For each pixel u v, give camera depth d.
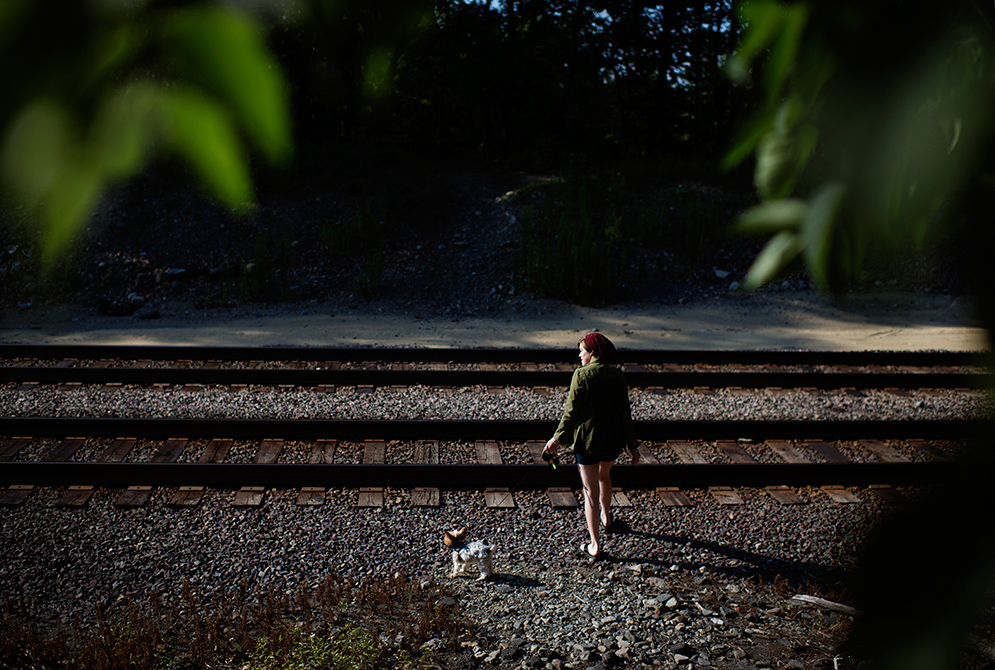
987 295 0.63
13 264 15.29
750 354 10.94
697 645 4.43
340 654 4.15
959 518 0.68
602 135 25.00
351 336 12.91
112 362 10.17
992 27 0.65
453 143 23.81
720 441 7.82
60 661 4.16
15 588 4.97
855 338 13.08
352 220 17.33
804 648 4.39
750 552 5.71
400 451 7.29
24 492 6.21
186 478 6.46
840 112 0.68
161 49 0.40
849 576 0.75
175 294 15.37
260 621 4.56
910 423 7.91
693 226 16.98
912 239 0.67
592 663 4.25
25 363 10.01
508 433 7.69
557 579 5.28
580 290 15.45
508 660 4.27
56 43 0.38
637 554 5.68
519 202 18.88
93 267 15.67
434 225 18.09
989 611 0.68
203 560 5.37
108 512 6.00
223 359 10.45
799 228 0.66
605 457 5.64
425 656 4.28
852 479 6.90
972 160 0.64
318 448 7.28
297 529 5.86
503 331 13.55
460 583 5.19
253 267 15.38
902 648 0.69
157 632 4.34
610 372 5.63
